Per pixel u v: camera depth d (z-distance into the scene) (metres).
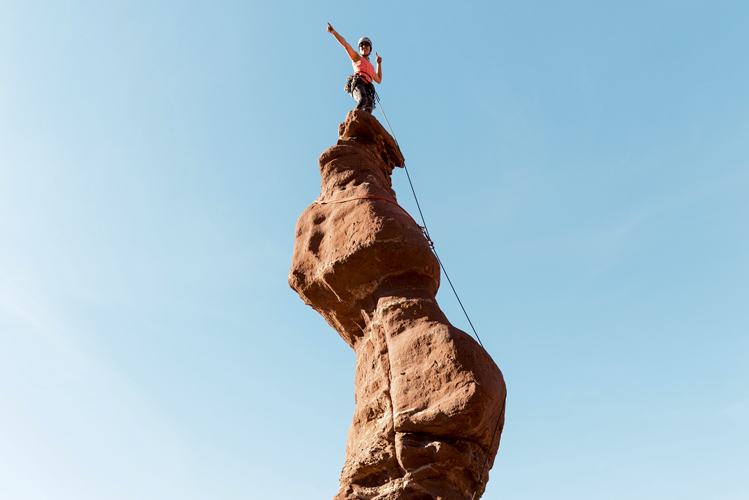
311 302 14.69
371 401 12.81
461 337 12.10
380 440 11.98
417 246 13.52
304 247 14.79
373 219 13.80
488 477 11.96
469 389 11.37
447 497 11.10
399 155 18.34
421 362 12.07
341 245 13.94
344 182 15.67
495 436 12.14
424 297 13.17
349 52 19.08
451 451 11.33
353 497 11.98
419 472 11.30
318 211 15.25
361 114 17.36
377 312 13.39
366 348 13.69
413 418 11.57
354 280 13.78
